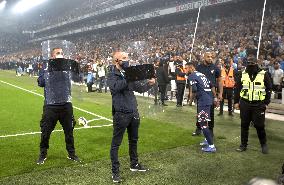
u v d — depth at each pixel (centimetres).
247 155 614
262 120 614
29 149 632
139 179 487
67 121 554
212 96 643
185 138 738
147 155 608
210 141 631
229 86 1025
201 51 1931
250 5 2633
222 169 535
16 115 1009
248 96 615
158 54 2080
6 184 462
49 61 525
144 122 920
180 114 1066
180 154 617
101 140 711
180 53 2027
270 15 2223
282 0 2373
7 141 691
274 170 530
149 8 3894
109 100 1451
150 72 444
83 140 709
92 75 1836
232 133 795
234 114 1069
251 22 2217
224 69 1032
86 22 5325
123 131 477
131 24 4238
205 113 629
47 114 537
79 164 550
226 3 2489
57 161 563
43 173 506
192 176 502
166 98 1460
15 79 2689
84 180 480
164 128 845
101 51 3709
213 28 2497
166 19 3653
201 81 627
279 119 988
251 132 808
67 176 495
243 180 486
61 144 670
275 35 1762
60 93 536
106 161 568
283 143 705
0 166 533
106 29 4806
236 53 1652
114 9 4275
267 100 612
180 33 2834
